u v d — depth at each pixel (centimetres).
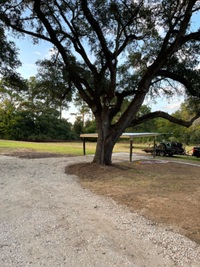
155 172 927
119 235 322
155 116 1051
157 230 337
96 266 244
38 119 4444
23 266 242
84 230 337
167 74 1005
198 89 970
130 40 1091
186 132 3497
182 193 560
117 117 3678
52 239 305
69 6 922
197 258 261
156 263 251
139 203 472
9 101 4125
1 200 495
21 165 1041
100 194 554
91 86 1134
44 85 1007
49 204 470
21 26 941
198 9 897
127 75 1129
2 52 887
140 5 902
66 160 1284
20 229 337
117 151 2247
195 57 1056
